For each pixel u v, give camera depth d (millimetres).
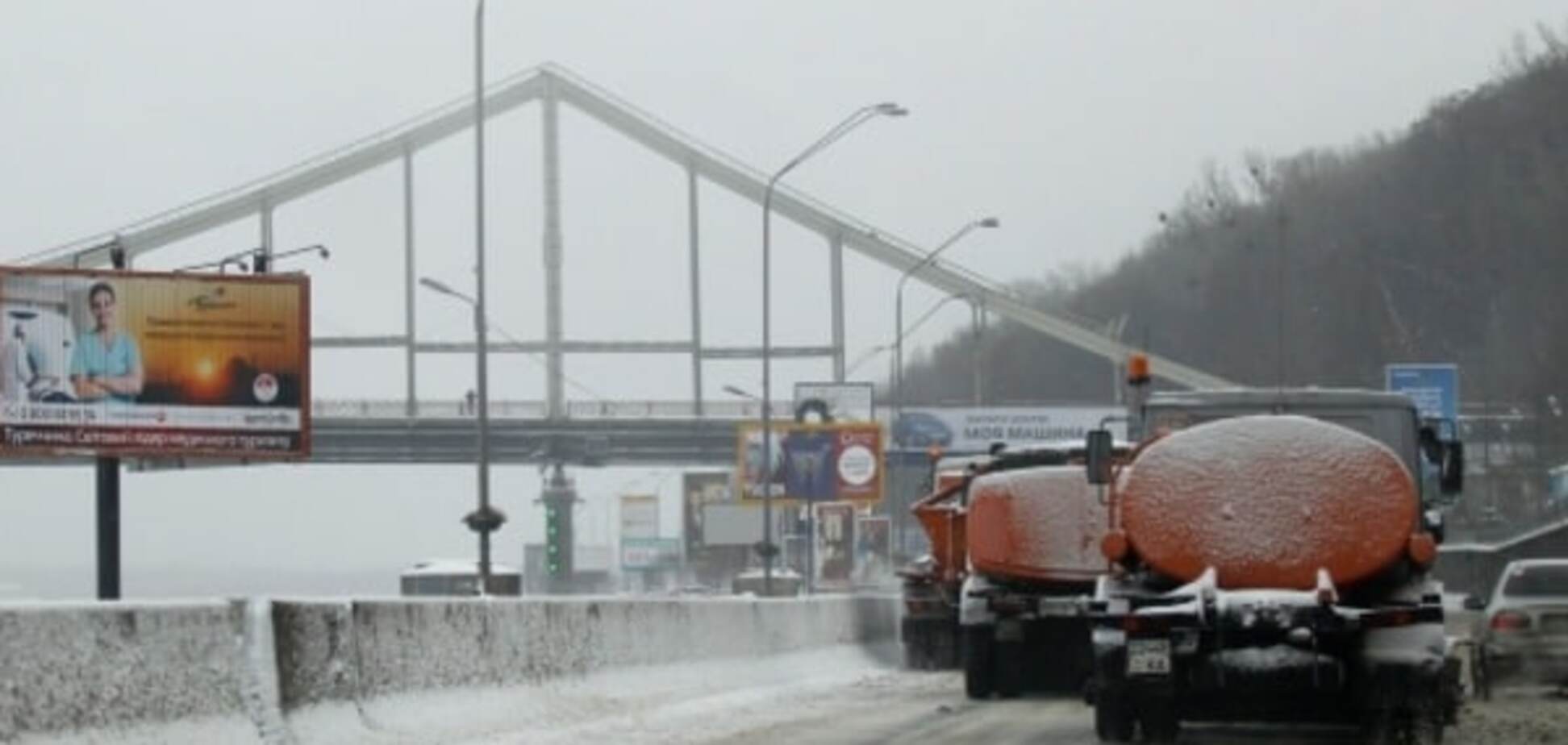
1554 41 172375
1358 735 30078
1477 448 139625
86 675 20422
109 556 71250
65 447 69500
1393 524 27031
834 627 56750
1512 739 29906
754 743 31312
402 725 27484
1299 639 26672
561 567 174250
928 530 54656
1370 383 178750
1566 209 156875
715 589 169750
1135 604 27672
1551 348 143500
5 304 68875
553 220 194125
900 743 31016
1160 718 28938
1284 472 27297
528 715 32062
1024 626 41188
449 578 98250
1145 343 184375
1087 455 30641
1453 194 175500
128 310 70375
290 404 72312
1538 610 42094
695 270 197750
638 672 39094
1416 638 26797
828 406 126250
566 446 172375
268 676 23969
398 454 171250
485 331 70938
